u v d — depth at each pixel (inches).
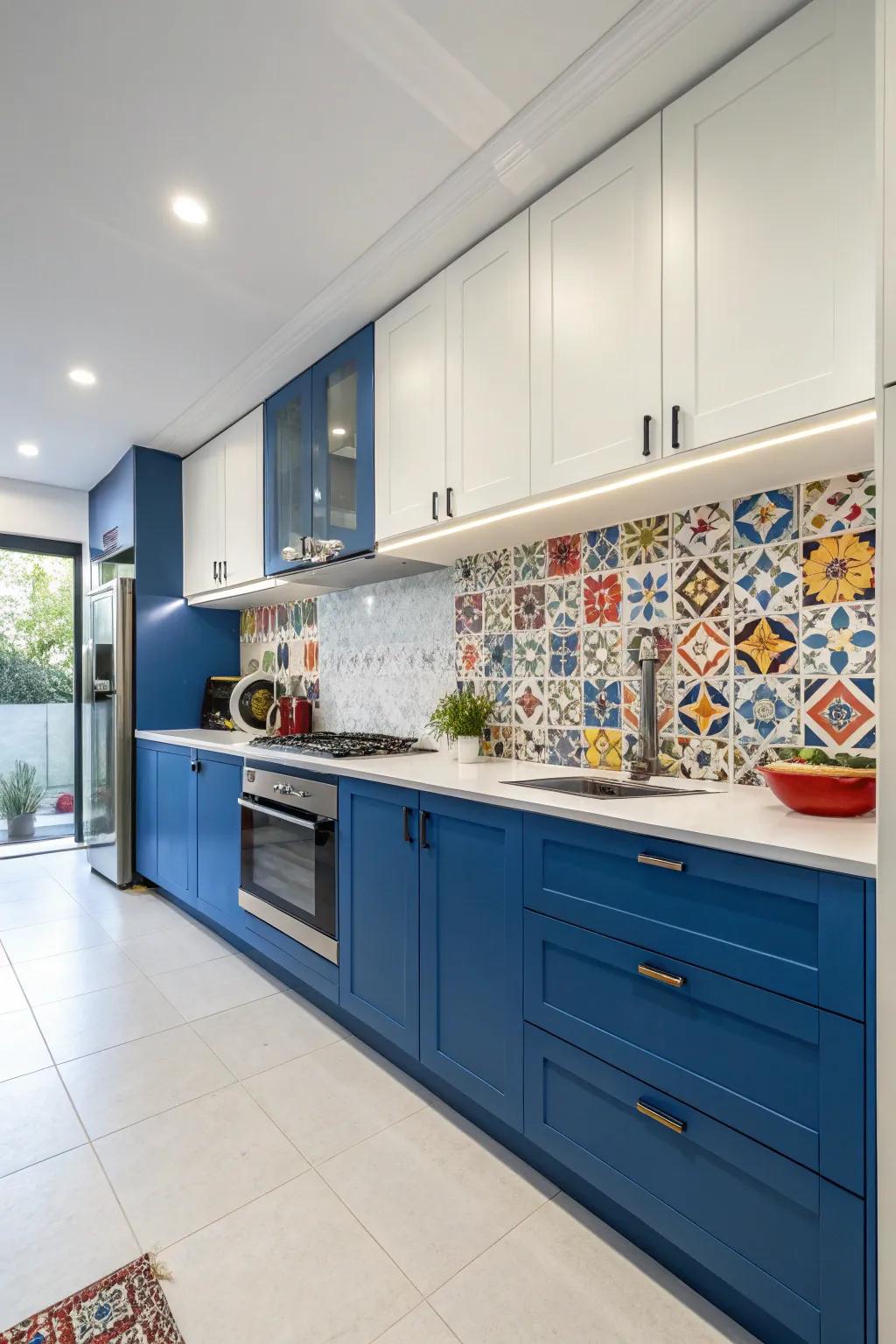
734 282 52.1
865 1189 37.5
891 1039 36.4
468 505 75.9
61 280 86.1
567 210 64.9
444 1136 65.4
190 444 144.3
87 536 184.5
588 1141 53.7
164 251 80.4
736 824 48.1
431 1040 69.2
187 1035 84.0
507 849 60.9
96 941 116.0
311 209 73.0
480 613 95.3
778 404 49.4
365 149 64.5
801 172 48.2
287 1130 65.9
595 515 74.8
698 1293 48.3
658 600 74.1
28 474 167.5
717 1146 45.0
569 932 55.2
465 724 86.0
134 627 146.3
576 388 64.1
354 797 81.0
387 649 113.5
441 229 73.4
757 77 50.6
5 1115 68.1
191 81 57.0
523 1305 47.2
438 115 60.4
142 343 102.0
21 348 103.6
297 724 126.4
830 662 60.7
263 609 149.6
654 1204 48.9
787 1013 41.4
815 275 47.5
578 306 63.9
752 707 66.2
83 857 175.0
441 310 80.0
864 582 58.8
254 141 63.5
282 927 94.7
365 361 93.2
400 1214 55.4
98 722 156.8
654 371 57.4
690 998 47.1
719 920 45.2
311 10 50.4
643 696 71.0
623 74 54.5
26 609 180.1
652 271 57.6
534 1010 58.2
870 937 37.5
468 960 65.0
